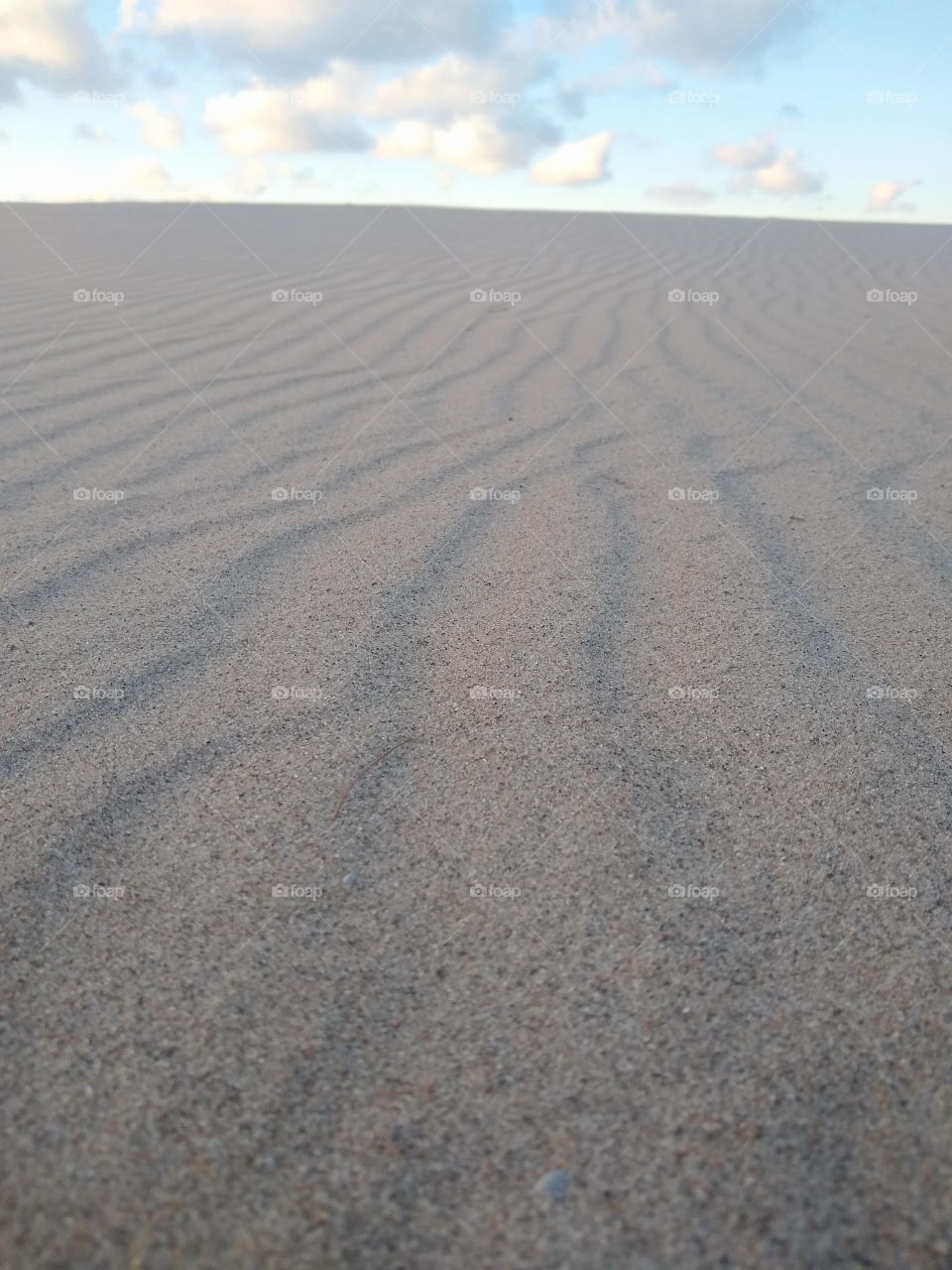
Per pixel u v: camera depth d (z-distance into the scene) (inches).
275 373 152.0
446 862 47.6
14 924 42.9
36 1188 31.8
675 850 48.7
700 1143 33.7
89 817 49.8
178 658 66.0
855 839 49.6
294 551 84.5
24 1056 36.6
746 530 92.4
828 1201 31.8
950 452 121.8
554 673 65.1
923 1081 36.1
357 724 58.8
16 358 156.6
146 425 122.3
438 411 132.6
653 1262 30.0
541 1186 32.2
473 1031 38.3
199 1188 32.0
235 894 45.2
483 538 88.1
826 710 61.4
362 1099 35.3
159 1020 38.4
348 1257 30.0
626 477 106.9
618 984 40.6
